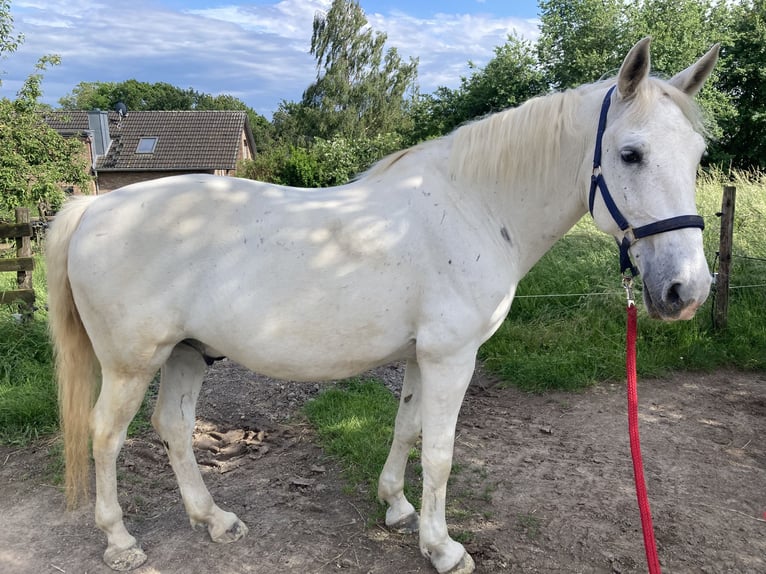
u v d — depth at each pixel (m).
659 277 1.66
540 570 2.22
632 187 1.71
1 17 9.66
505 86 19.06
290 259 1.88
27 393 3.53
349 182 2.18
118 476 2.83
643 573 2.21
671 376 4.45
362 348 1.96
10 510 2.55
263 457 3.10
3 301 4.58
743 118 16.53
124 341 1.94
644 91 1.72
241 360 2.02
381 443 3.17
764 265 5.82
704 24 17.38
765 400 4.02
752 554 2.34
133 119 30.23
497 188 2.01
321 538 2.37
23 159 9.95
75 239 1.97
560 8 18.34
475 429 3.55
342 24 34.62
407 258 1.89
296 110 38.50
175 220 1.91
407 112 36.09
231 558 2.24
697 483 2.92
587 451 3.27
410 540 2.39
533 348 4.80
